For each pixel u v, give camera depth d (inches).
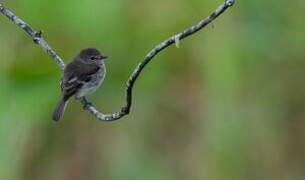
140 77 644.7
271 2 637.3
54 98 627.2
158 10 626.5
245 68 636.1
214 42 627.8
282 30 644.1
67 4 624.1
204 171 631.2
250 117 639.1
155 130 642.8
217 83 631.2
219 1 624.4
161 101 644.1
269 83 649.0
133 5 627.2
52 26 628.1
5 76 620.4
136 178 634.8
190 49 633.0
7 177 620.1
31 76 624.7
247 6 630.5
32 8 625.0
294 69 657.6
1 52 621.6
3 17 625.6
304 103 701.3
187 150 636.7
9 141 620.4
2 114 619.8
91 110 499.2
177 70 639.1
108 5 624.7
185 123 638.5
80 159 637.9
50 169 633.0
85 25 626.5
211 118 633.0
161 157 636.7
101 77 547.2
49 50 522.6
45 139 633.6
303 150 657.6
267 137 642.8
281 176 649.0
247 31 633.0
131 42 632.4
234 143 631.2
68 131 639.1
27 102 621.9
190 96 637.3
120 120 642.8
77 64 541.6
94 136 640.4
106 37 629.6
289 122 664.4
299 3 644.1
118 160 637.3
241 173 632.4
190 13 627.5
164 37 629.6
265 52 642.2
